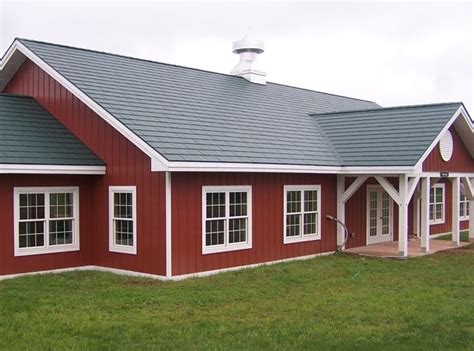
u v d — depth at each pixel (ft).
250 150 47.98
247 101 61.31
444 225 76.28
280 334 27.91
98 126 46.62
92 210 47.44
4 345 25.93
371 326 29.63
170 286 39.40
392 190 54.13
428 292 37.83
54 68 47.44
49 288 38.32
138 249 43.96
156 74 56.29
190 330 28.53
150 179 43.06
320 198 55.77
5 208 42.47
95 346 25.95
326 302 34.81
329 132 61.82
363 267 47.88
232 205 47.01
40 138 45.80
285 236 51.88
